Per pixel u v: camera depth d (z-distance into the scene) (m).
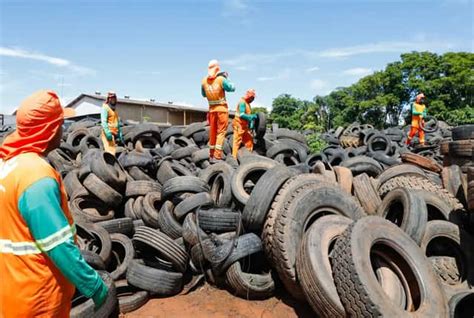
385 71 48.16
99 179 7.23
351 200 5.27
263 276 5.21
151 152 11.71
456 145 6.71
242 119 11.22
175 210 6.28
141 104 42.72
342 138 18.12
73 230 2.56
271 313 4.82
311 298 4.06
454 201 5.73
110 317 4.60
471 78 42.47
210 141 10.29
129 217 7.13
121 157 9.24
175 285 5.24
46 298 2.34
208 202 6.24
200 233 5.61
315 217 5.09
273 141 12.73
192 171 9.48
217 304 5.05
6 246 2.31
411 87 46.00
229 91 10.02
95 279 2.40
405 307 4.02
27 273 2.29
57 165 9.99
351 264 3.69
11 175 2.29
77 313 4.03
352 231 3.98
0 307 2.34
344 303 3.67
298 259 4.38
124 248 5.88
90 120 19.64
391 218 5.53
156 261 6.02
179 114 46.47
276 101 46.69
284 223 4.80
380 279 4.19
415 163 8.34
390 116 49.22
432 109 42.94
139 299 4.93
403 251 4.14
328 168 7.31
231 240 5.43
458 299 4.10
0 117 33.28
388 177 7.02
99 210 7.29
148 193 7.23
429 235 4.84
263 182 5.32
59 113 2.48
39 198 2.22
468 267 4.69
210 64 10.09
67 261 2.25
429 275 4.05
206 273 5.61
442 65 44.91
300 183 5.28
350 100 49.50
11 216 2.29
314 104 47.75
